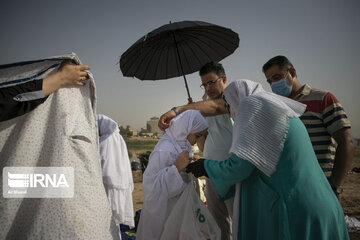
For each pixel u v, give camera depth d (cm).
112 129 416
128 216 398
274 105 207
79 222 193
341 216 207
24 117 206
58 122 207
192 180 251
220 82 362
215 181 228
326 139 313
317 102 314
